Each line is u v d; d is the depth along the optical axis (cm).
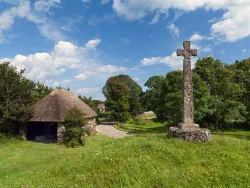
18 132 2302
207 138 865
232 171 586
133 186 510
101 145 1124
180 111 2166
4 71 2100
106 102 4691
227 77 2558
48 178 625
